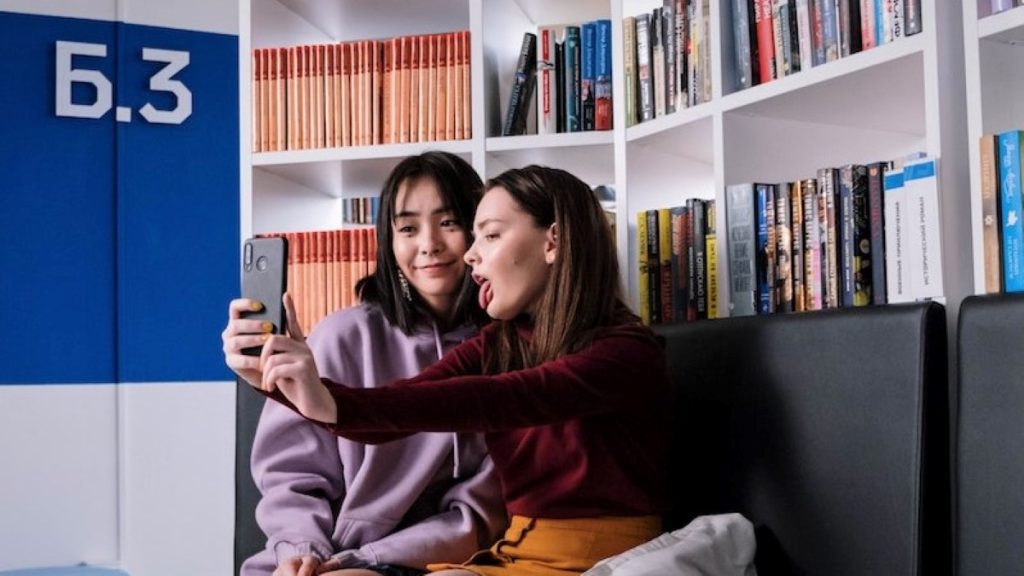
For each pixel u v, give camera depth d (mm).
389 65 2416
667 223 2076
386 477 1822
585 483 1543
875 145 2119
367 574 1588
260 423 1875
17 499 2605
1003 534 1237
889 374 1373
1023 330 1241
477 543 1797
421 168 1906
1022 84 1521
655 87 2164
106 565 2658
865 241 1676
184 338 2754
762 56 1902
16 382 2607
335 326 1936
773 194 1846
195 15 2799
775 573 1514
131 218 2723
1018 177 1404
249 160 2469
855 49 1711
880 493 1359
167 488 2715
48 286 2643
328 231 2404
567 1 2500
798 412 1500
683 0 2082
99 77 2703
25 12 2650
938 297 1494
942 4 1548
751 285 1873
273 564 1763
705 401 1683
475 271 1680
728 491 1613
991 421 1269
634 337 1557
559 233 1606
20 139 2633
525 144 2320
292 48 2461
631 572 1335
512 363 1689
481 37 2355
